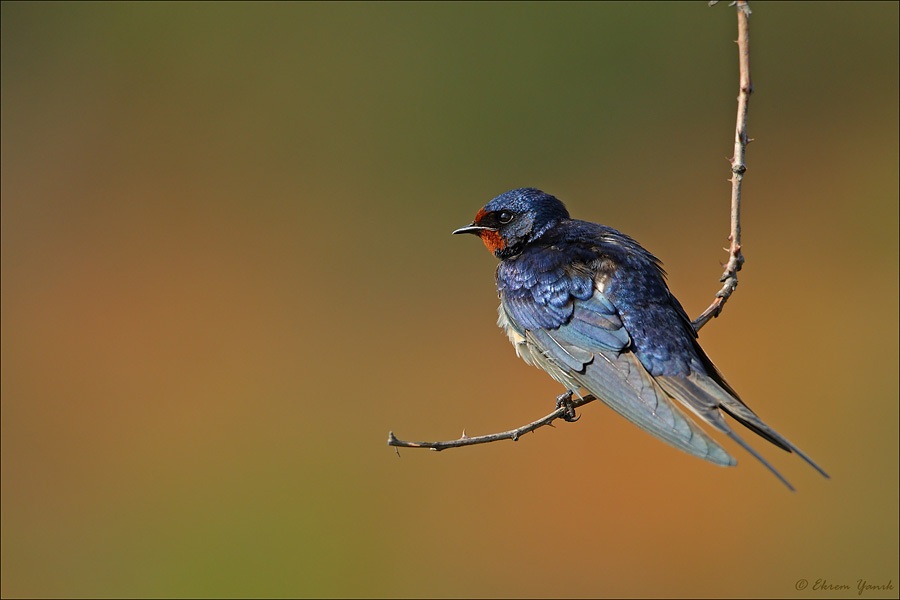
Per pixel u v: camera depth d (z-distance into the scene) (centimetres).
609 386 668
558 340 711
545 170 1845
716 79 1820
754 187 1766
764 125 1825
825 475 529
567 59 1867
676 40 1836
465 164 1866
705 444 596
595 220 1792
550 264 733
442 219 1833
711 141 1802
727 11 1823
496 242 784
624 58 1850
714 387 646
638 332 688
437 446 639
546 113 1862
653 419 629
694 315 1512
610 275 712
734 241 721
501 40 1891
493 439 664
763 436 591
